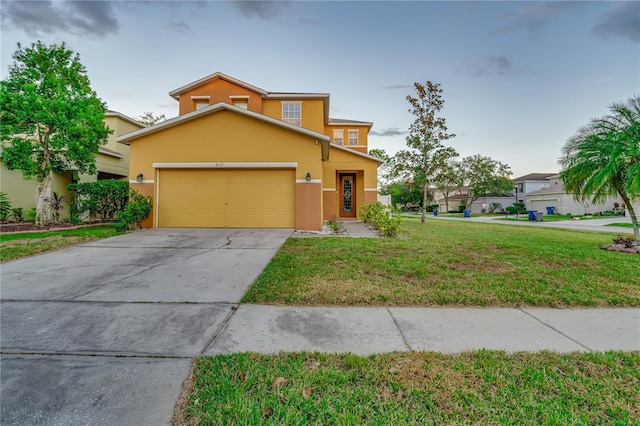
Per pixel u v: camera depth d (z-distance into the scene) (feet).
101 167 48.49
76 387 7.07
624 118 27.68
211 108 34.58
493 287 14.79
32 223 41.27
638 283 15.64
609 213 86.94
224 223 35.81
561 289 14.57
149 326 10.48
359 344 9.31
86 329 10.20
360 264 18.90
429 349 9.03
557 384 7.31
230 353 8.68
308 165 35.37
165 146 35.27
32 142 36.70
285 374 7.61
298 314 11.66
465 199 146.00
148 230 33.71
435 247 25.39
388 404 6.57
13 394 6.80
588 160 28.71
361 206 50.19
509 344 9.39
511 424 6.02
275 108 53.62
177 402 6.59
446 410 6.42
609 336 10.01
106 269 17.87
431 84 54.34
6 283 15.10
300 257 20.66
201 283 15.38
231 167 35.32
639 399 6.82
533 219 73.46
